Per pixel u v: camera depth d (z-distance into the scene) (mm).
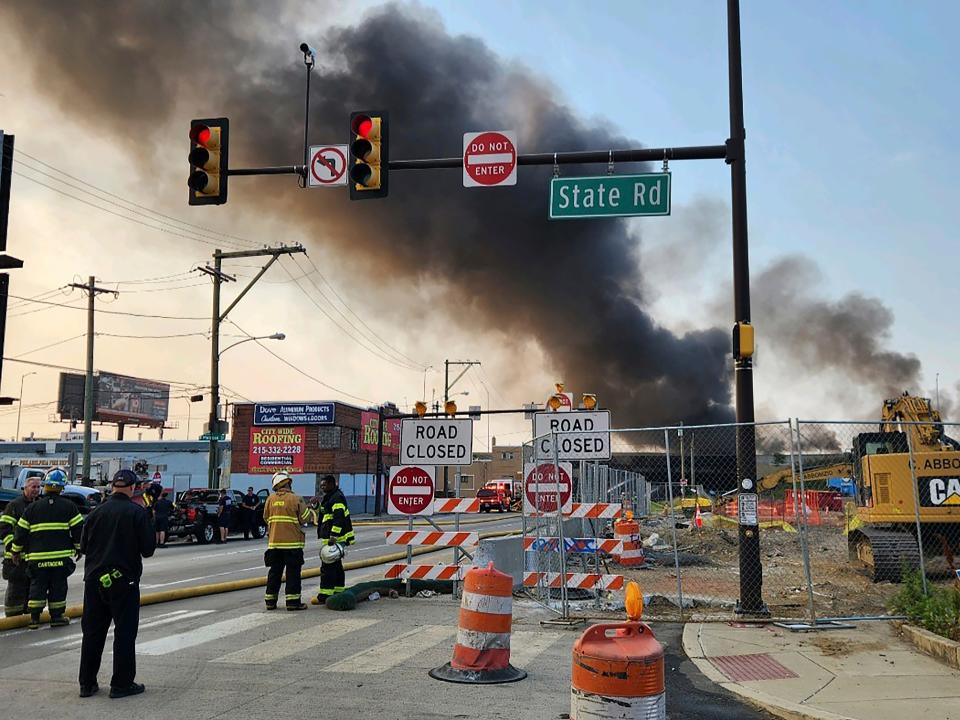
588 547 14055
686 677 8398
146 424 91938
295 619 11461
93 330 37094
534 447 13594
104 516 7445
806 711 6953
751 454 11617
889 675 8234
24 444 67438
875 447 19094
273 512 12383
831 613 11945
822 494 30438
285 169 13438
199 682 7828
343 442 57938
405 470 13914
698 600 12930
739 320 11828
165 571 19016
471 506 13727
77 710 6863
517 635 10422
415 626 10891
